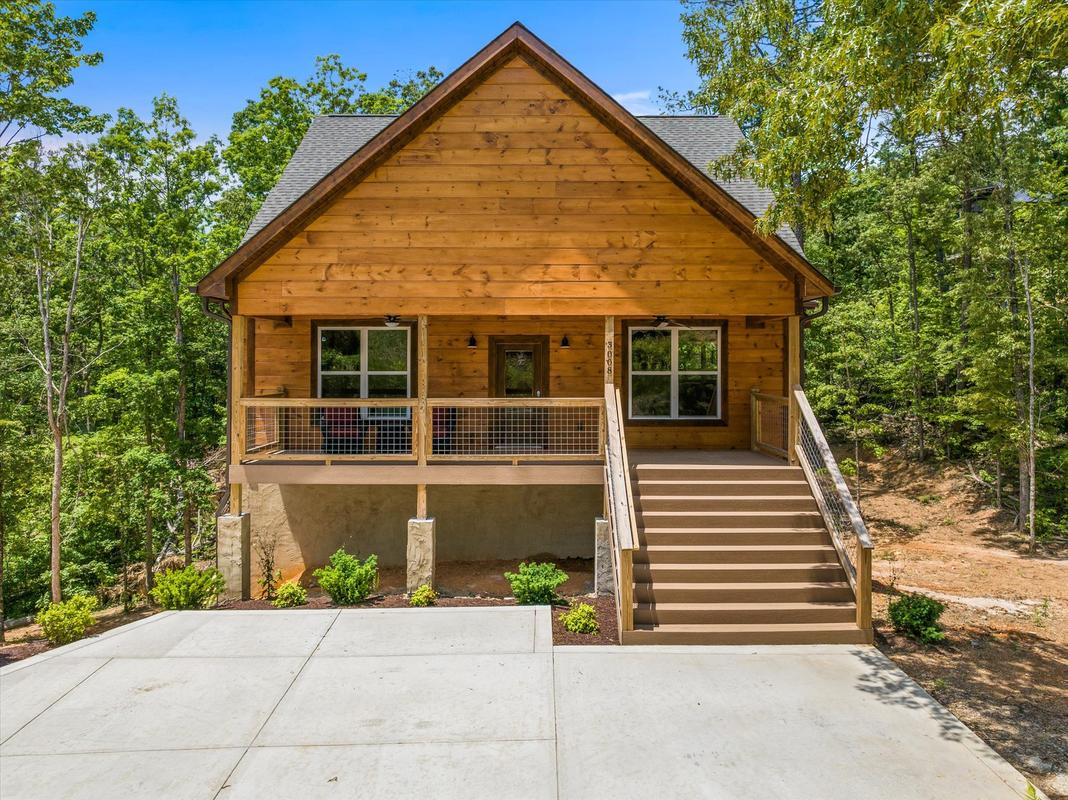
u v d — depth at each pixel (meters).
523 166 10.05
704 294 10.02
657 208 10.04
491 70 10.06
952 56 5.72
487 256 10.04
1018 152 13.21
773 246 9.69
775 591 7.80
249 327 10.48
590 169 10.05
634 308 10.00
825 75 7.06
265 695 6.09
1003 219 13.39
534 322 12.90
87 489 16.36
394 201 10.05
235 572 9.89
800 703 5.92
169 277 20.08
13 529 14.93
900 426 20.34
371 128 14.76
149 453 17.34
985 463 16.53
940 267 19.06
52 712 5.79
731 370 12.81
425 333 10.09
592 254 10.04
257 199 25.19
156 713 5.77
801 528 8.73
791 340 10.17
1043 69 7.14
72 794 4.60
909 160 17.91
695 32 15.74
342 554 9.64
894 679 6.44
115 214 14.80
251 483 10.11
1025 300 12.98
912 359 16.75
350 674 6.54
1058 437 14.41
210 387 22.73
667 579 8.02
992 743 5.41
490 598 9.35
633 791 4.62
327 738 5.33
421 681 6.37
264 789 4.65
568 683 6.31
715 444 12.80
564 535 12.30
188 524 19.28
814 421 9.30
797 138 7.41
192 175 21.58
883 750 5.16
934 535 13.91
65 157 11.92
